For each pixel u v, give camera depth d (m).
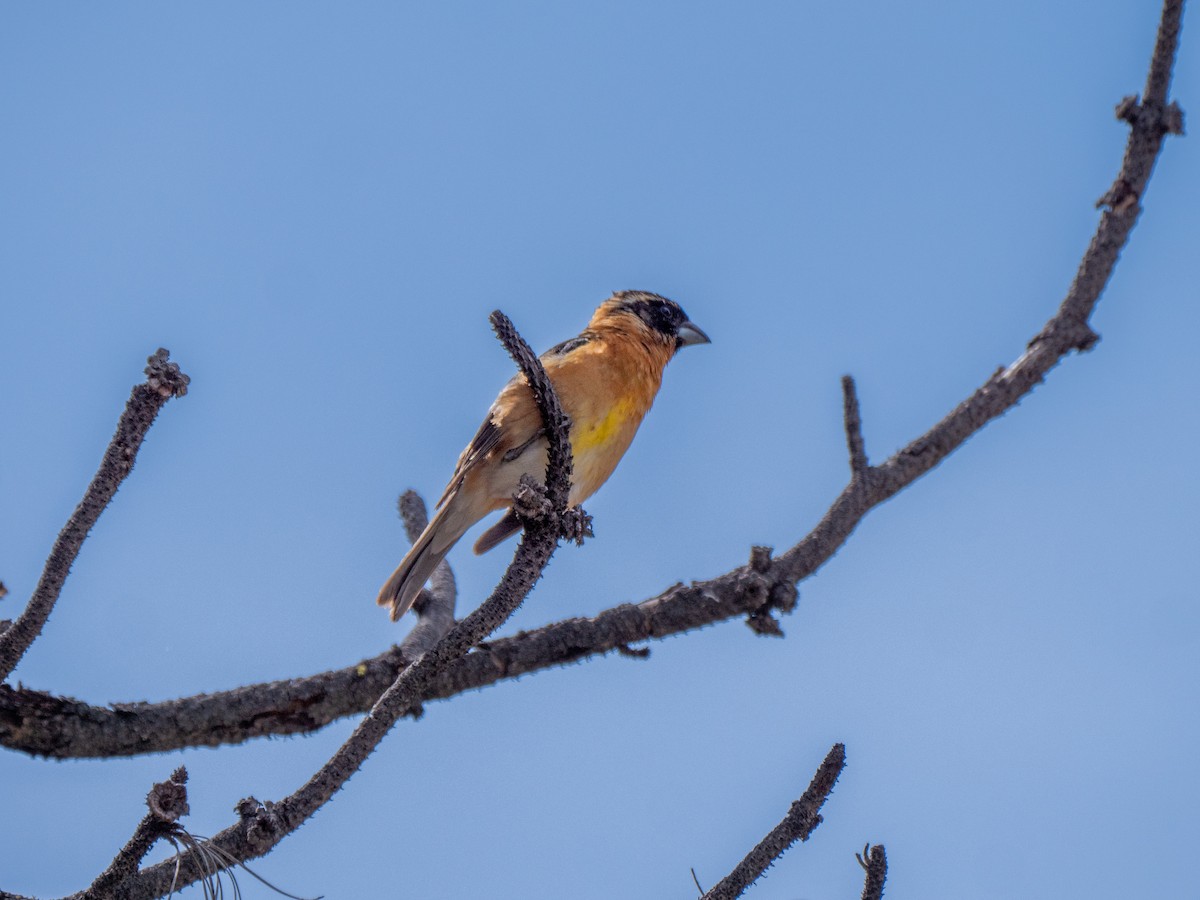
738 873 8.16
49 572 8.21
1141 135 9.95
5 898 7.61
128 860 7.42
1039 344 10.26
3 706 9.46
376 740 8.20
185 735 9.91
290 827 7.94
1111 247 10.20
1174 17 9.71
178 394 8.38
